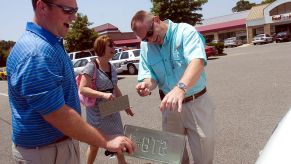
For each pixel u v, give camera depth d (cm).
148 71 329
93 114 394
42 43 201
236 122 622
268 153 174
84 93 391
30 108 206
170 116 325
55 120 195
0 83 2709
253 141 514
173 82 318
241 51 3148
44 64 195
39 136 212
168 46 308
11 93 211
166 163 235
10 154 602
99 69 398
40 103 192
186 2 2972
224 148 497
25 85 192
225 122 630
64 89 214
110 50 398
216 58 2531
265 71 1307
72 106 221
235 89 978
